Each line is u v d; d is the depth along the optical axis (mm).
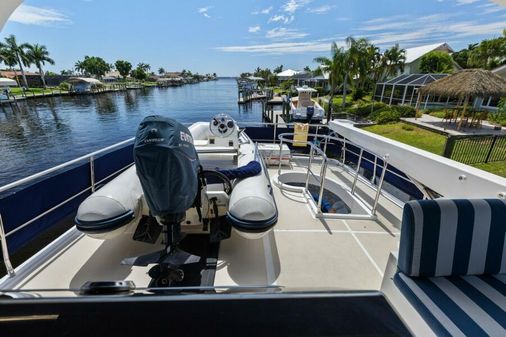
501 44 19281
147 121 1397
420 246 1350
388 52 22859
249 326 642
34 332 614
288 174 3822
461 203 1374
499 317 1135
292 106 14711
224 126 3076
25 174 10734
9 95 30812
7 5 1347
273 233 2277
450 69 24078
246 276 1771
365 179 3578
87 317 648
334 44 18672
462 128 12047
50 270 1763
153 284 1641
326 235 2277
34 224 2193
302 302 705
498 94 11023
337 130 4012
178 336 617
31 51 41625
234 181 2119
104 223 1651
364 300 722
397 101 19984
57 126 19328
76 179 2592
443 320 1126
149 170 1302
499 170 5035
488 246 1371
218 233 1910
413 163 2373
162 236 2104
